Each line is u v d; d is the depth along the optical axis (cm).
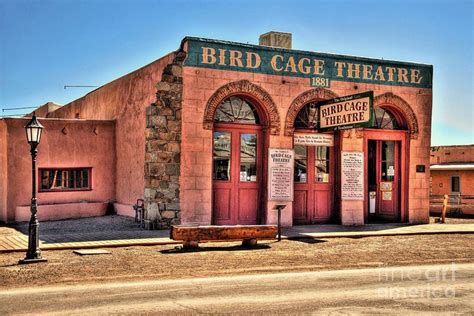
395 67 1839
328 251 1280
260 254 1224
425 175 1881
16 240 1355
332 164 1780
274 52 1667
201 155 1569
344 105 1564
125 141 1898
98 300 791
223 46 1600
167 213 1541
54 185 1866
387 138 1844
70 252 1216
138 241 1331
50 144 1848
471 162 2784
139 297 812
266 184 1658
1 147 1781
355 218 1764
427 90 1888
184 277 978
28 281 933
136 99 1823
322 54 1733
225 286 897
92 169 1931
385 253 1269
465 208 2448
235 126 1645
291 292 851
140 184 1766
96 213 1900
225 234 1284
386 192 1873
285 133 1673
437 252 1294
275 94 1661
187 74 1556
